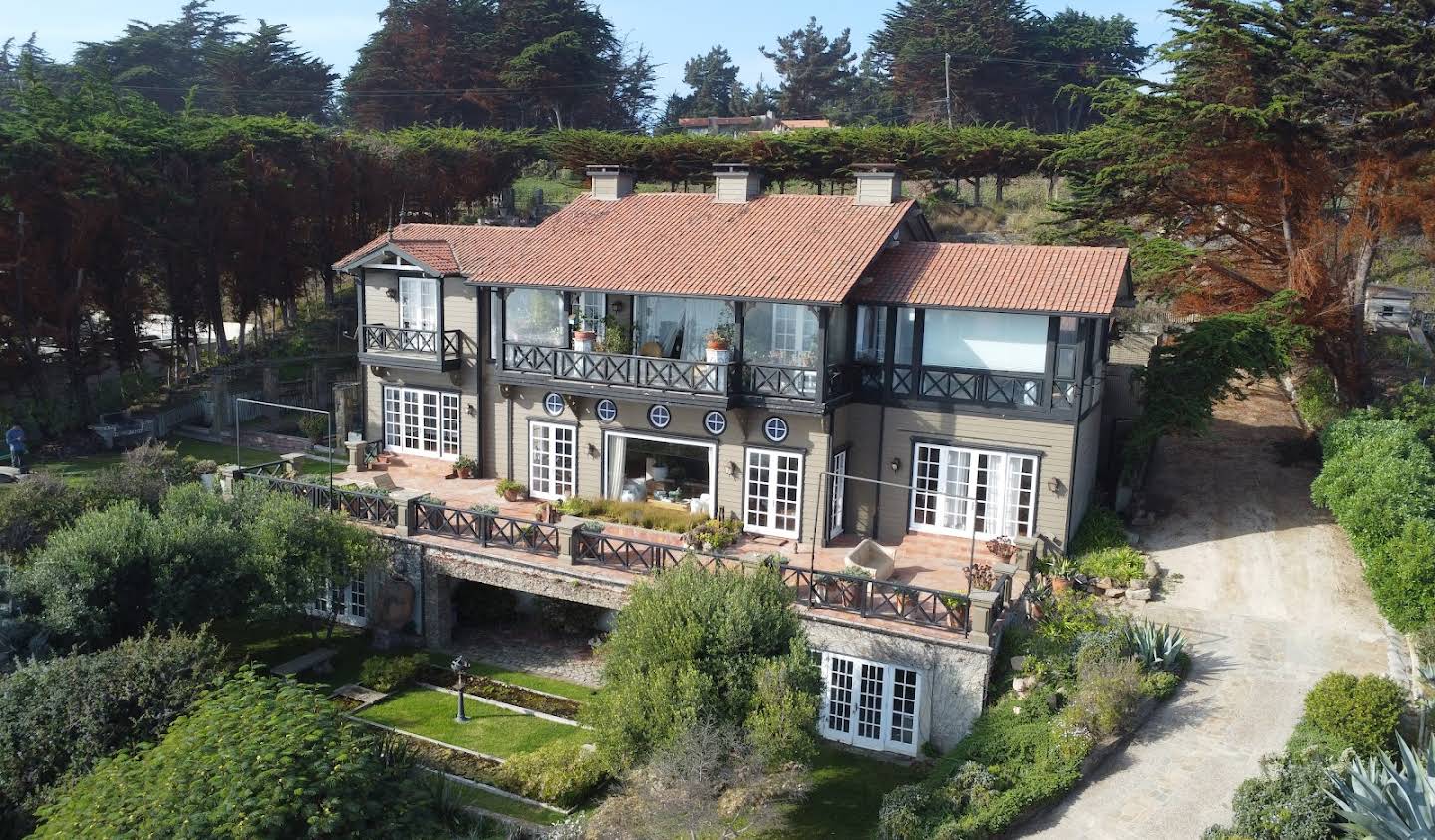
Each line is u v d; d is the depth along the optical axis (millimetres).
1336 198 29312
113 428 34062
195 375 40562
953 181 60406
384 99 75375
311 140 42969
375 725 19203
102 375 39344
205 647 17219
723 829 14664
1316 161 28016
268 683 16031
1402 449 22797
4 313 32812
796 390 21781
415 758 16750
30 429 33156
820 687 16094
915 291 21984
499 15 77688
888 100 82875
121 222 34594
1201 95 28844
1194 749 16125
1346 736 15078
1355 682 15688
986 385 21984
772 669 15133
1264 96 28266
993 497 22391
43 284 33094
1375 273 40188
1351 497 21062
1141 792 15211
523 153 59688
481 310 26391
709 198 26984
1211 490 26406
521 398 25891
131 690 15734
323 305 49594
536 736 19031
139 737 15438
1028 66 73875
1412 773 13508
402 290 27609
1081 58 76375
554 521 23312
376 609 22859
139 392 38031
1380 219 27859
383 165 46531
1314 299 28047
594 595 20656
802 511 22641
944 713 17859
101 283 35312
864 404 23109
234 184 38688
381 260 26969
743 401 22172
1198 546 23359
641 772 14938
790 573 20703
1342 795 13375
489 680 21266
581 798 17016
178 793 12820
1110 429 26062
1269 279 29953
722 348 21922
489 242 27672
